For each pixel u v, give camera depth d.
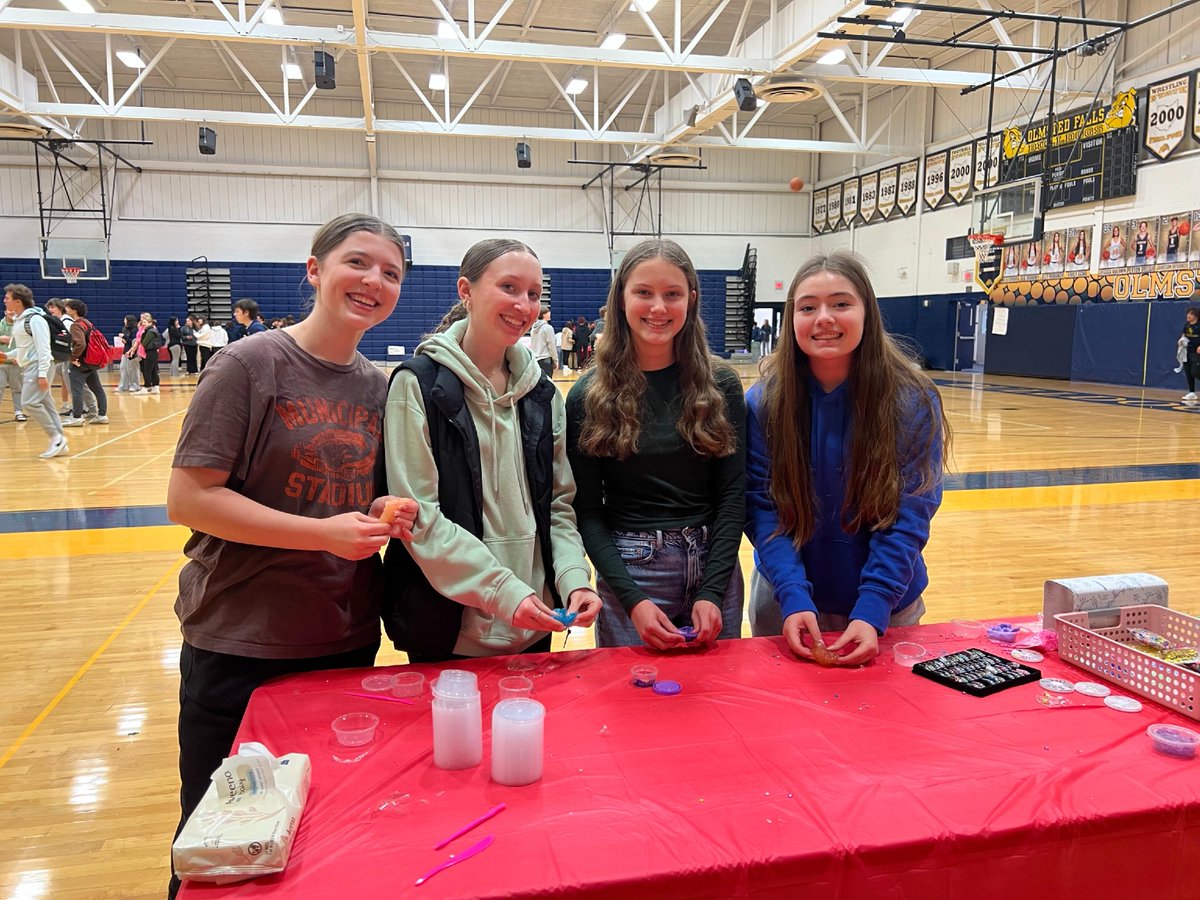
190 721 1.43
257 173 16.98
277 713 1.28
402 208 17.77
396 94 16.95
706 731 1.23
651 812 1.00
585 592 1.52
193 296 16.81
